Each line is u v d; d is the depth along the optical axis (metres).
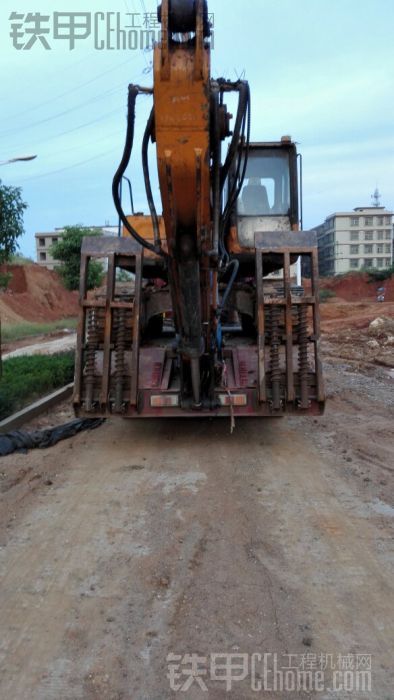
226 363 6.76
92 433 7.45
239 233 8.29
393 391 10.02
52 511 4.89
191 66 3.80
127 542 4.30
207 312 5.45
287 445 6.75
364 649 3.09
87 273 6.74
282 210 8.32
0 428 7.21
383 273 57.12
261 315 6.43
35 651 3.10
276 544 4.24
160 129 3.90
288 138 8.20
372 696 2.77
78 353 6.49
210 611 3.41
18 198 9.20
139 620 3.34
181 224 4.30
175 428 7.63
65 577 3.82
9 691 2.81
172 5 3.76
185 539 4.33
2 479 5.66
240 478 5.64
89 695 2.78
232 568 3.90
